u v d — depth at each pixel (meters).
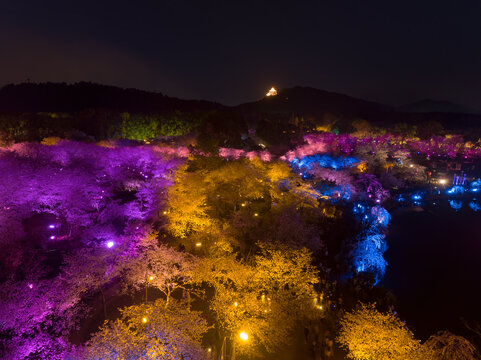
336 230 33.59
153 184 33.88
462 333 22.56
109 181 40.25
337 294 22.67
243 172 32.44
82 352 12.60
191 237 25.64
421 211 50.91
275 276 18.34
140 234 23.34
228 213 32.03
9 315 13.56
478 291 28.48
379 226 38.84
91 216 30.72
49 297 15.52
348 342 14.68
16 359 13.09
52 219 30.03
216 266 18.61
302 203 33.53
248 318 16.06
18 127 67.38
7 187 25.19
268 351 15.89
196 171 35.78
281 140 79.25
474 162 80.00
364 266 29.22
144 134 83.56
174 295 20.17
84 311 18.02
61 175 29.89
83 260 17.44
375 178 54.94
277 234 25.92
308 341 16.92
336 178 48.50
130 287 20.47
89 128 81.88
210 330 17.20
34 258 22.89
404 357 12.79
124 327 13.16
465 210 52.12
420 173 65.69
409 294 27.89
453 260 34.47
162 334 12.37
